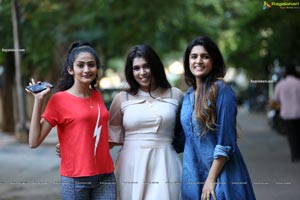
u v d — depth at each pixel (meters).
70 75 4.41
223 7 23.83
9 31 16.27
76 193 4.23
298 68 16.20
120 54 22.48
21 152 13.73
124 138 4.78
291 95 11.06
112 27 19.14
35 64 18.20
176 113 4.71
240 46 21.53
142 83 4.69
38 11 16.58
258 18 14.95
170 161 4.62
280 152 12.96
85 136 4.21
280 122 17.06
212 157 4.32
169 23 21.84
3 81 19.58
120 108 4.74
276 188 8.38
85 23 18.00
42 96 4.17
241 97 37.00
